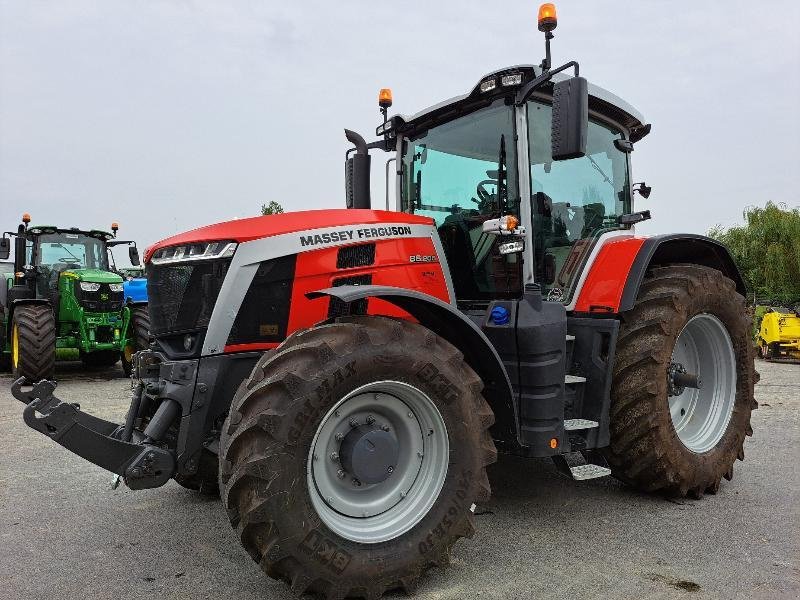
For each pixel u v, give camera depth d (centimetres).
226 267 291
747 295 437
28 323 795
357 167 441
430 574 269
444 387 259
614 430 356
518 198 359
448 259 402
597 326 354
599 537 309
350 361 239
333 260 308
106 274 908
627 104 423
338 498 249
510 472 419
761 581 261
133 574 272
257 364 250
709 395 405
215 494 375
